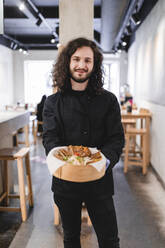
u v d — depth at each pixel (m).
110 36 6.52
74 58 1.34
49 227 2.53
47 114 1.44
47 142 1.38
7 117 2.76
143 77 5.74
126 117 4.75
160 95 3.98
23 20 6.99
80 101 1.38
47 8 6.33
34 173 4.18
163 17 3.82
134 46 7.50
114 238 1.41
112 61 10.36
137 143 6.30
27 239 2.32
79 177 1.24
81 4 2.66
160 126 3.98
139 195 3.33
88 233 2.41
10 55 9.73
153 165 4.45
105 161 1.26
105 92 1.42
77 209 1.46
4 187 2.95
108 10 4.36
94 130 1.39
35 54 10.20
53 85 1.50
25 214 2.63
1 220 2.66
